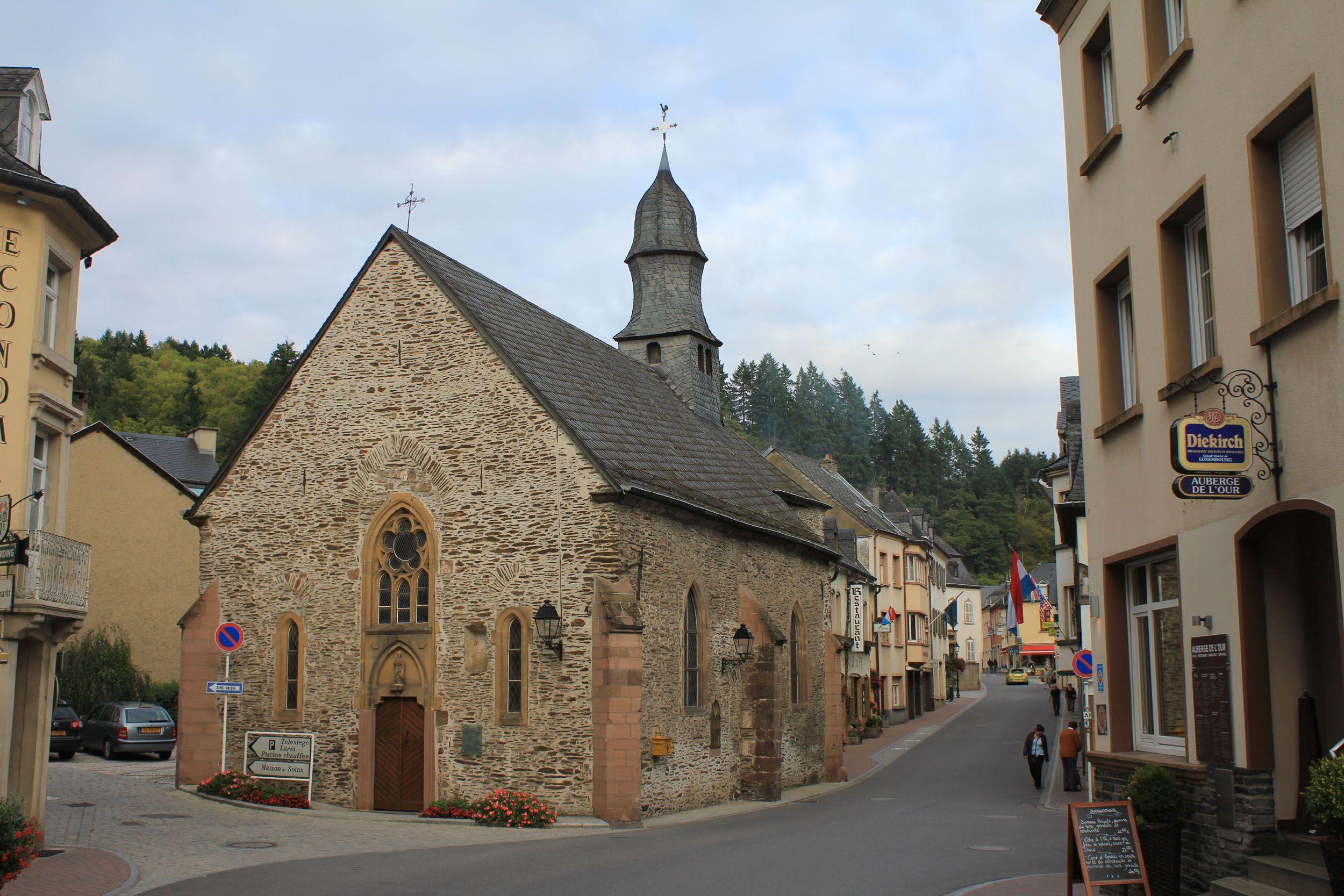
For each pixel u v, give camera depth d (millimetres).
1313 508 9492
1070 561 34438
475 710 21031
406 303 23188
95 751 32188
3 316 15727
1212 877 10992
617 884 13055
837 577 45562
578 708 20266
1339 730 10391
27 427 15977
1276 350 10125
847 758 38406
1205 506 11461
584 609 20547
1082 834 10742
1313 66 9516
